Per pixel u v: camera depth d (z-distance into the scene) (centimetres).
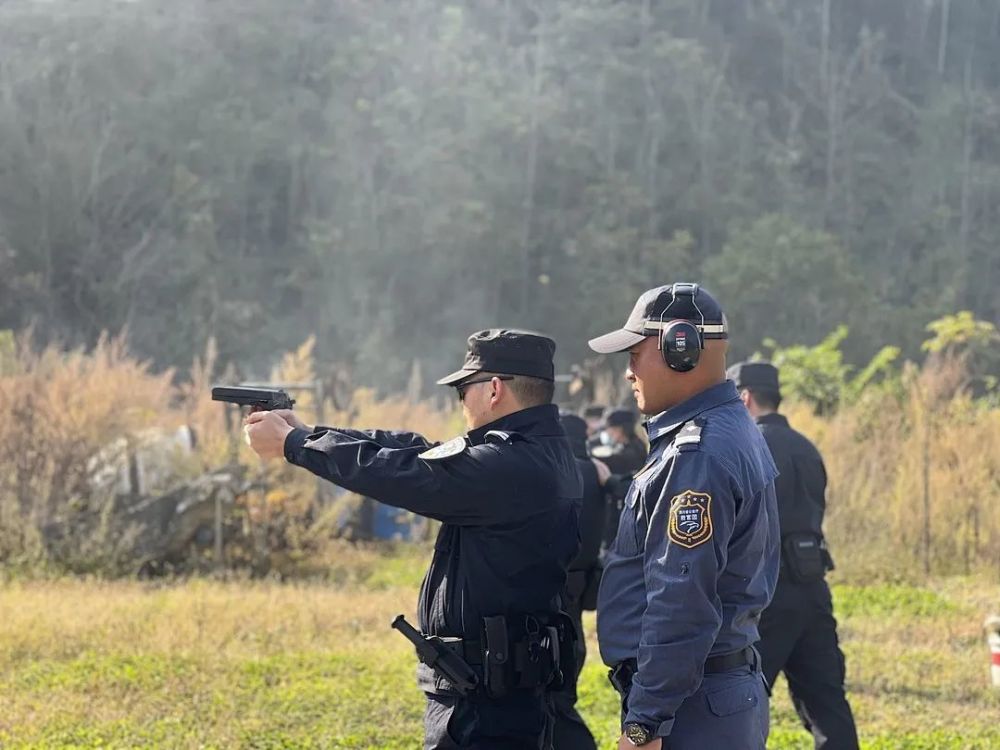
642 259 6438
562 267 6419
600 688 737
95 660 775
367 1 7119
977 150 8469
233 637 861
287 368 1606
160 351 5159
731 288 5891
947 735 658
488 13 7969
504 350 395
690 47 7788
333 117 6412
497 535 379
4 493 1205
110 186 5638
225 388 385
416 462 370
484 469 373
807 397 1902
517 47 8069
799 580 556
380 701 695
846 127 8306
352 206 6112
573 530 395
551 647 381
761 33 9031
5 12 5734
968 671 818
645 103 7544
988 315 7488
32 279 5262
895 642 913
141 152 5716
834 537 1247
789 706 731
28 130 5578
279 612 945
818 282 5919
